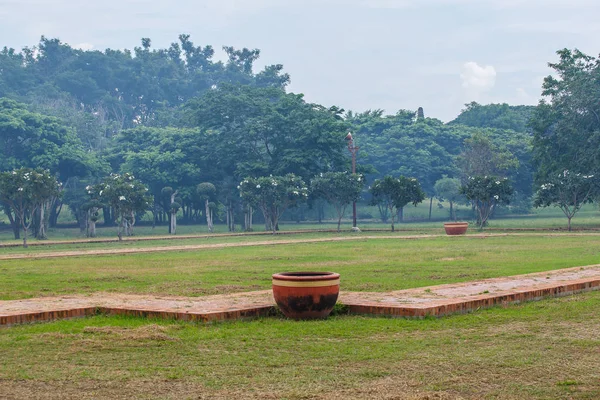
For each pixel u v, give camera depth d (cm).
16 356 1075
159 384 911
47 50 14600
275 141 7956
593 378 913
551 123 6750
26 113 7900
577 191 5734
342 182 6525
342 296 1557
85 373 968
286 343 1139
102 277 2305
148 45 16062
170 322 1327
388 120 10788
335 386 890
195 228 8300
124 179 6081
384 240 4619
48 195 5541
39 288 1989
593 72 6638
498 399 830
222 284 2028
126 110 14112
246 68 16300
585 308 1446
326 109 8700
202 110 8394
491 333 1200
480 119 12544
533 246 3653
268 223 7206
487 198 6272
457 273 2222
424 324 1282
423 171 9644
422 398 832
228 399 840
